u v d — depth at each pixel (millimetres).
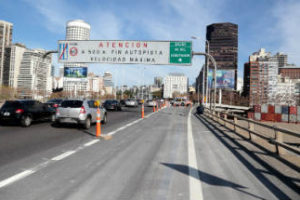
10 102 11219
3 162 5191
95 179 4230
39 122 13609
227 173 4773
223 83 60062
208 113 20500
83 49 20438
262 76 134750
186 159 5824
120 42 20141
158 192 3723
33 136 8688
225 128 12578
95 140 8156
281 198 3594
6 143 7270
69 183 4000
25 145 7047
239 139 9047
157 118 18625
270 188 3990
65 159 5543
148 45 19922
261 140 8680
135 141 8156
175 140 8586
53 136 8805
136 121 15594
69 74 55156
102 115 13117
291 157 6055
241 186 4062
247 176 4602
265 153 6656
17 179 4133
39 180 4109
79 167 4930
